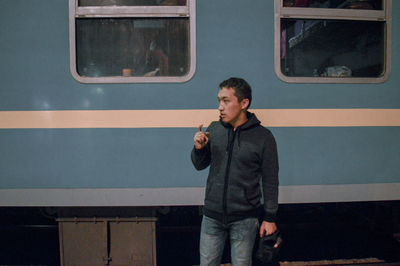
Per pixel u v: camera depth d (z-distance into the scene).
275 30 2.48
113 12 2.41
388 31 2.56
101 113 2.42
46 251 3.21
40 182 2.44
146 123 2.44
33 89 2.42
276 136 2.51
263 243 1.71
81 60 2.45
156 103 2.44
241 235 1.73
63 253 2.60
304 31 2.53
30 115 2.42
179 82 2.44
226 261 3.01
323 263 2.95
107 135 2.43
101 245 2.59
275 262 2.96
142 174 2.45
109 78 2.41
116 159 2.44
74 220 2.58
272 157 1.68
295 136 2.52
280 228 3.54
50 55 2.41
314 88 2.51
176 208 3.79
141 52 2.46
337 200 2.55
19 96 2.42
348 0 2.55
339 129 2.54
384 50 2.58
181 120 2.45
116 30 2.45
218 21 2.45
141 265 2.61
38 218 3.78
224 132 1.75
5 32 2.41
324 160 2.54
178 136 2.45
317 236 3.51
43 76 2.42
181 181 2.45
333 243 3.36
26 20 2.41
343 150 2.55
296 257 3.10
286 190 2.52
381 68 2.61
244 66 2.48
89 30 2.44
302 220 3.76
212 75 2.46
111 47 2.45
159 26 2.46
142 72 2.48
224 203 1.69
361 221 3.60
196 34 2.44
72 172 2.43
